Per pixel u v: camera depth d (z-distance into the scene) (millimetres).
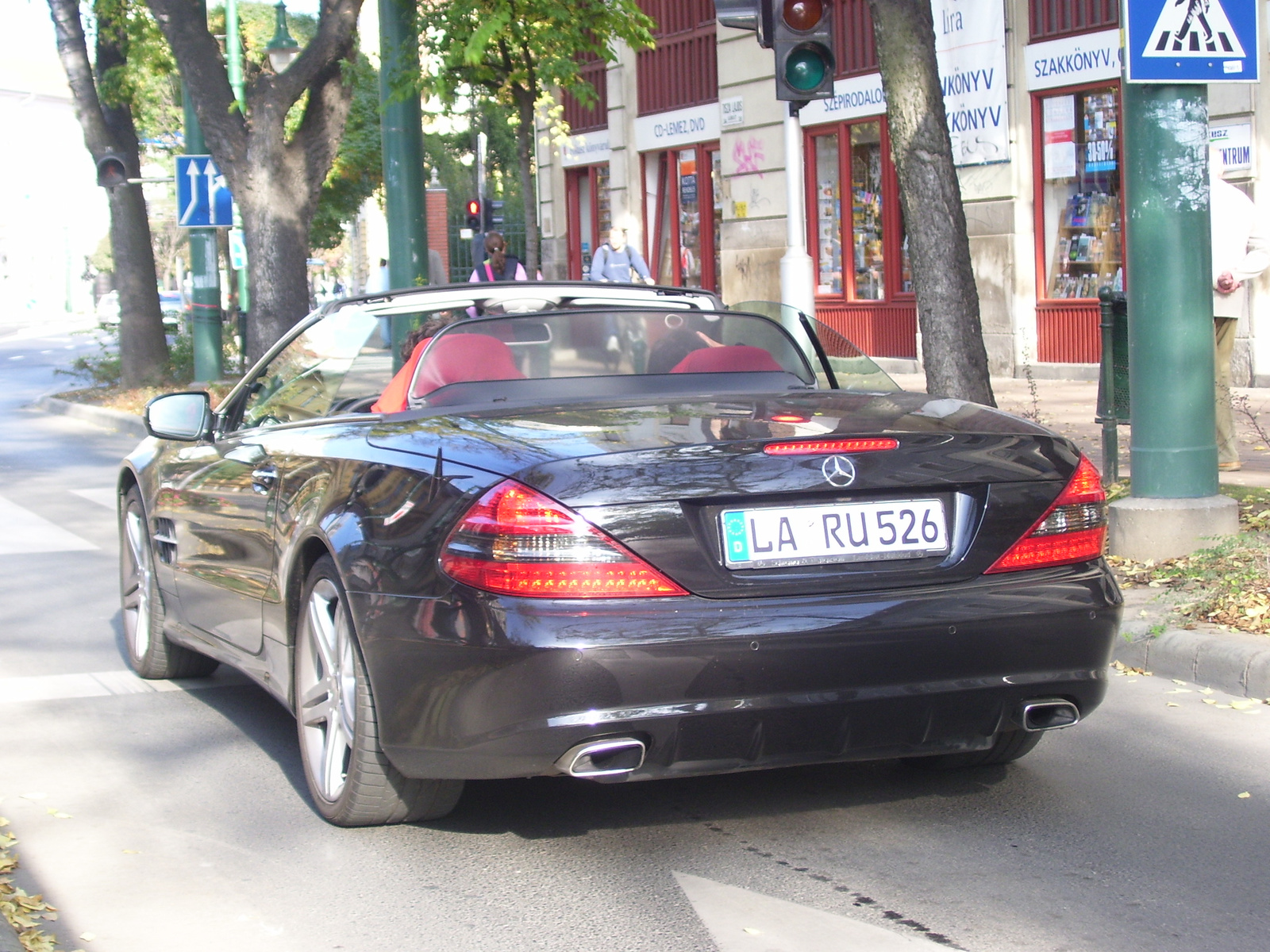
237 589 5352
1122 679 6141
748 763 3859
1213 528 7367
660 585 3773
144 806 4785
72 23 22422
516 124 16688
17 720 5910
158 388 22484
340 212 36125
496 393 4891
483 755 3818
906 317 21688
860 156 22391
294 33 35562
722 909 3811
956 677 3971
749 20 10039
